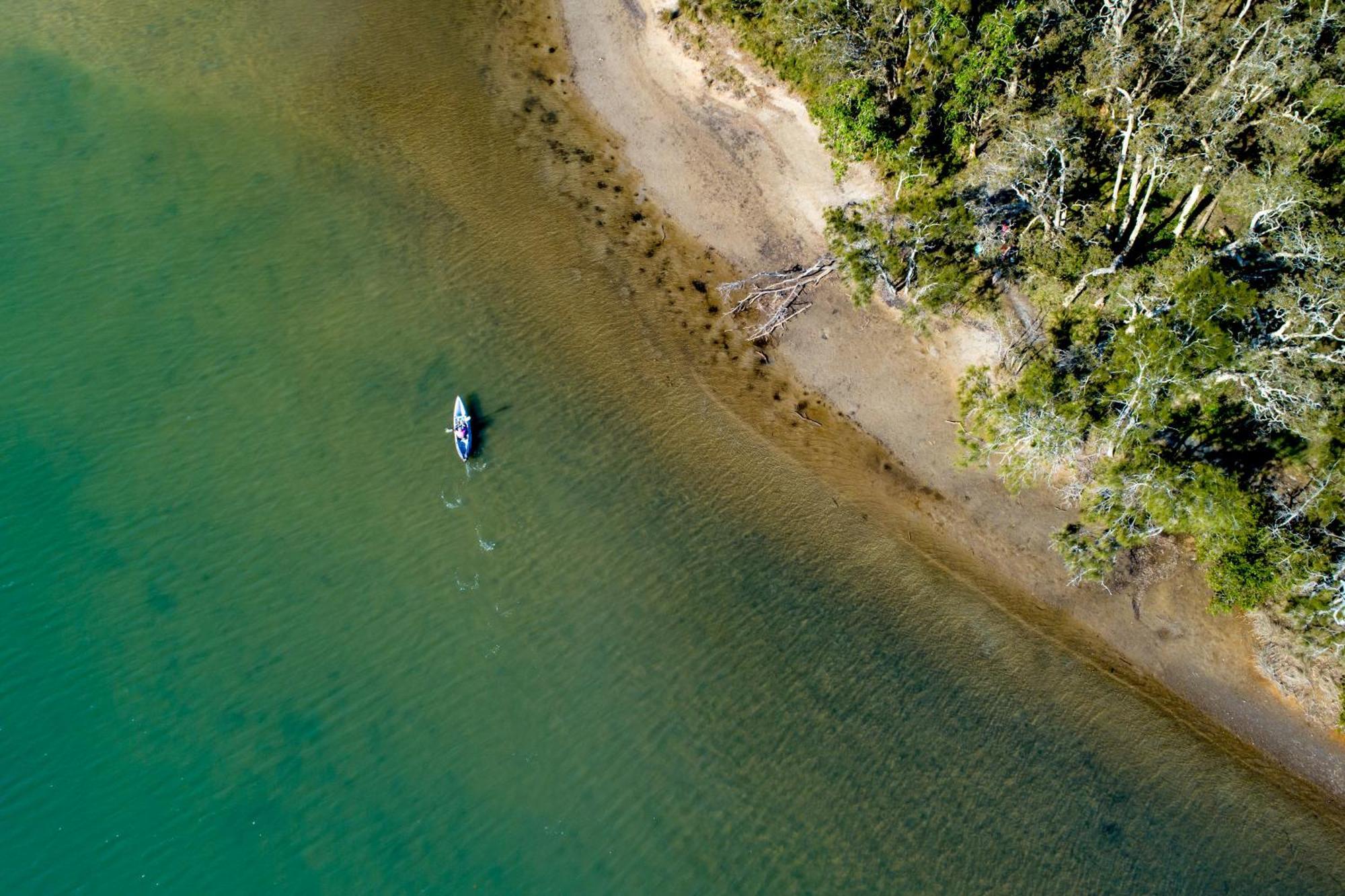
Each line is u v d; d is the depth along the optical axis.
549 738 42.69
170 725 41.16
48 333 50.88
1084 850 41.53
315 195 57.91
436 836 39.97
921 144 57.84
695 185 61.31
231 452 48.41
